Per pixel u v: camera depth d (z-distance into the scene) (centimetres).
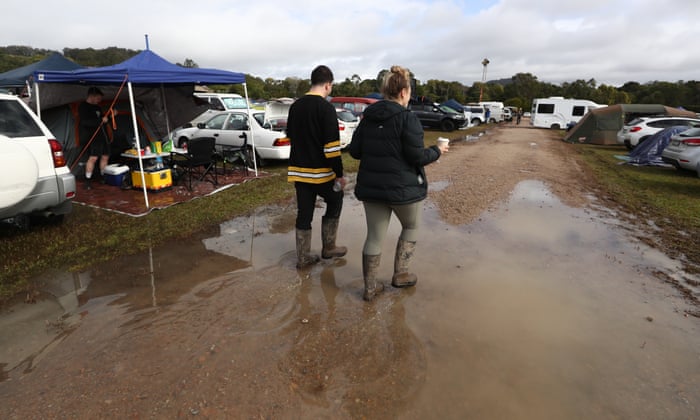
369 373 234
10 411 200
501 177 867
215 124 958
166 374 229
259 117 927
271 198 638
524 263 401
